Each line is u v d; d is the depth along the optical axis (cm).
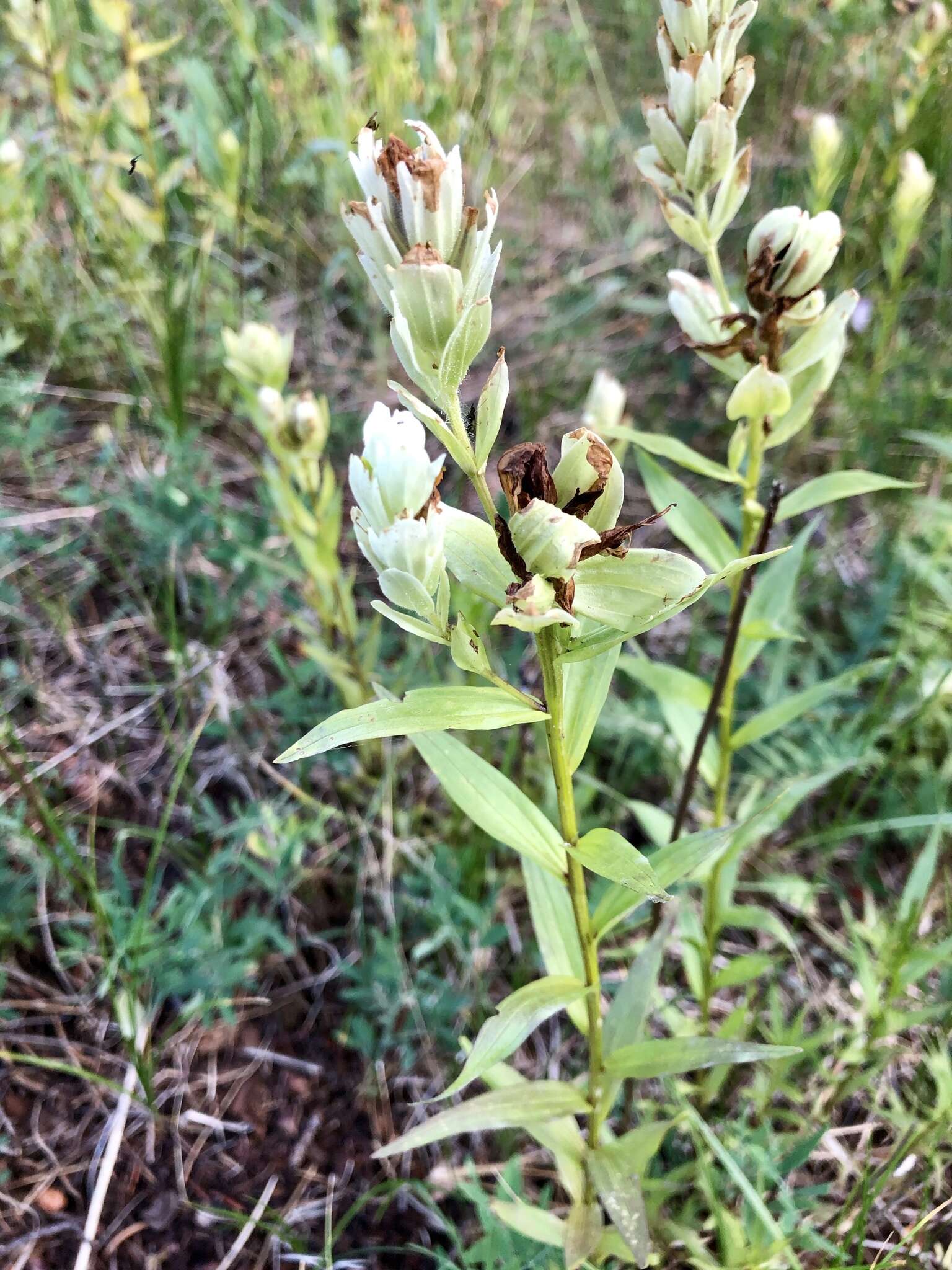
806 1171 29
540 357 52
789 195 50
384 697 20
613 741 38
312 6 56
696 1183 27
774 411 23
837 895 35
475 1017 32
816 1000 33
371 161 17
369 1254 29
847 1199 26
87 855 34
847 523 45
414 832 36
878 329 43
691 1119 24
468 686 19
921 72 40
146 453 44
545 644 18
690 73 22
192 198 49
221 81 54
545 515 16
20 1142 29
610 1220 29
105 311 45
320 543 34
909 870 36
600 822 35
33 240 46
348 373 50
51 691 38
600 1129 25
